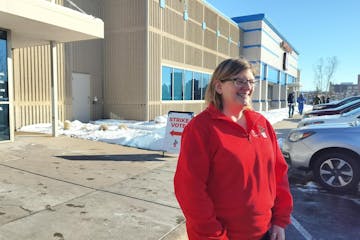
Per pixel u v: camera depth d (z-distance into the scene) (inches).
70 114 535.8
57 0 506.3
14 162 252.4
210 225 68.6
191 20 759.1
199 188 69.6
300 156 232.5
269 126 84.3
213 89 78.6
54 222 145.0
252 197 71.4
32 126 461.1
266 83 1261.1
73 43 544.7
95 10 598.5
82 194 184.2
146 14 576.4
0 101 326.0
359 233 157.8
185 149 71.8
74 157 278.7
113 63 610.5
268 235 77.3
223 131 71.9
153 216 156.4
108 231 138.4
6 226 139.2
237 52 1116.5
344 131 222.1
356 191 221.6
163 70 646.5
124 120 605.9
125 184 206.5
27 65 460.8
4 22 298.7
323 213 182.5
